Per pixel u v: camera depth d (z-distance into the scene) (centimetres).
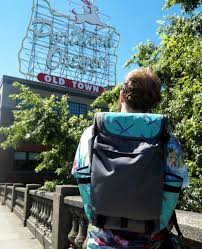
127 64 1213
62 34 3966
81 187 190
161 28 1062
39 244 826
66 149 1277
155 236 184
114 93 1167
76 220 554
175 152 185
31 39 3738
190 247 268
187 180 189
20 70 3634
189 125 610
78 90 3566
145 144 178
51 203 773
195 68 668
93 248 187
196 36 829
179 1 816
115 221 176
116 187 170
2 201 2112
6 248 781
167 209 180
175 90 731
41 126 1270
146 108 203
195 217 288
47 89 3412
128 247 179
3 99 3148
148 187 170
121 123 185
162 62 838
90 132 201
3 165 3067
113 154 177
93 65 4138
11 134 1488
